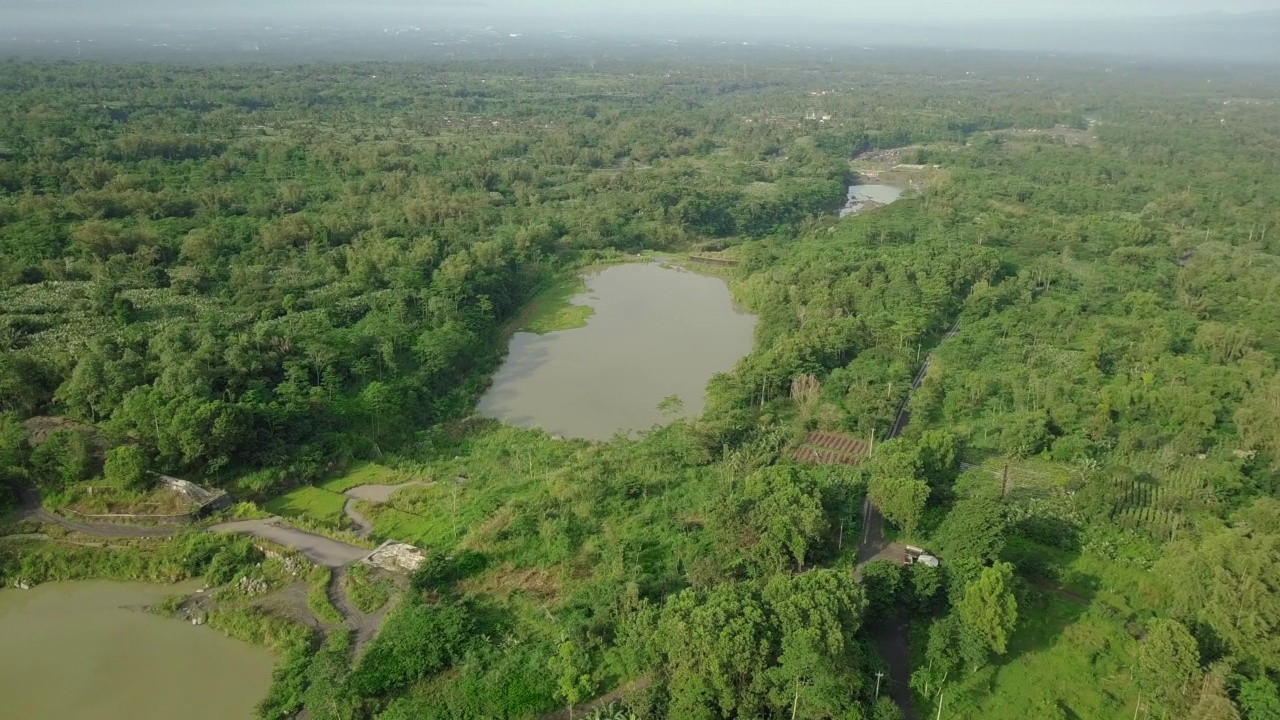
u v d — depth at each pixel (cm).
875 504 7912
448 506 8394
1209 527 7544
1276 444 8838
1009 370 11488
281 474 8662
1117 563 7381
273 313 12038
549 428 10600
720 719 5388
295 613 6662
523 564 7300
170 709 5838
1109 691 5931
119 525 7681
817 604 5706
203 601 6881
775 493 7350
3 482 7912
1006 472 8481
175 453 8244
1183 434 9338
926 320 12862
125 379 9062
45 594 7038
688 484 8719
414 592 6719
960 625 6088
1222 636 5841
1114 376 11181
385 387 10288
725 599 5878
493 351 12975
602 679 5912
